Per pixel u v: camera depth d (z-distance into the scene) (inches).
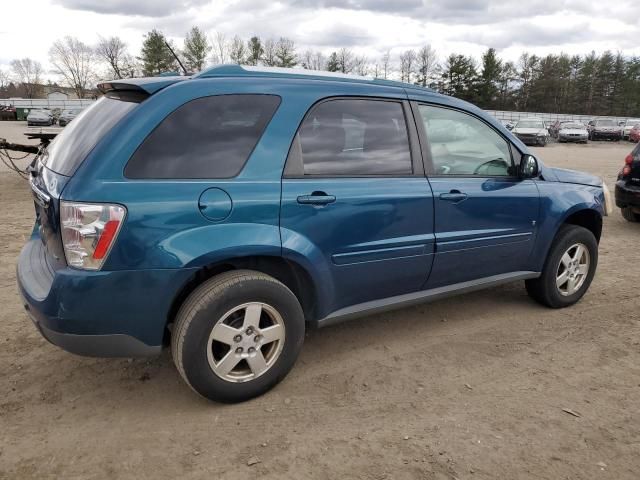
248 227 107.7
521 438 105.9
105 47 2768.2
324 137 120.6
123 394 120.0
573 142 1321.4
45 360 134.4
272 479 93.7
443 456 100.0
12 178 446.0
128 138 100.3
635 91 3157.0
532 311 173.0
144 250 98.8
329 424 109.9
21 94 3454.7
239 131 110.6
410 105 136.4
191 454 99.9
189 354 105.3
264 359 115.7
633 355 142.9
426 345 147.0
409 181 132.1
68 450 100.5
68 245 97.7
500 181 151.7
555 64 3233.3
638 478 95.0
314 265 117.5
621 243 274.1
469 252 145.9
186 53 2333.9
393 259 131.0
